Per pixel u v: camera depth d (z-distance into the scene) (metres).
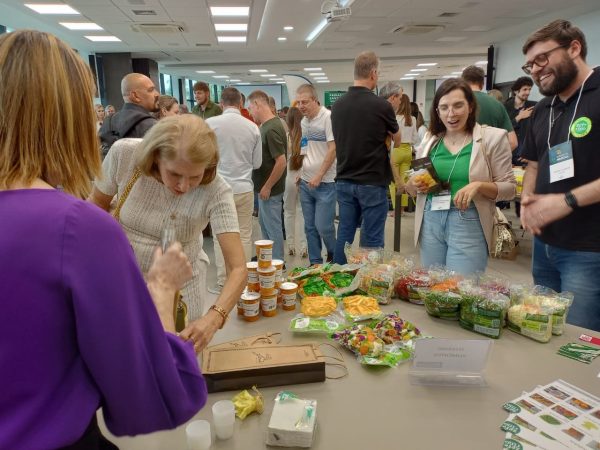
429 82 20.45
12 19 7.17
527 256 4.12
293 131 3.92
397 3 6.64
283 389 1.12
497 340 1.36
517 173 3.80
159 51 10.80
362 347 1.24
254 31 8.71
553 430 0.95
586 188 1.53
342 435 0.95
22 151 0.54
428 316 1.53
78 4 6.38
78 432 0.52
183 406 0.61
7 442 0.49
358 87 2.72
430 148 2.13
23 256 0.49
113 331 0.53
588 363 1.22
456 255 2.01
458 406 1.04
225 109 3.20
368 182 2.78
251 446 0.93
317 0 6.80
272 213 3.63
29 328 0.50
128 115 2.68
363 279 1.70
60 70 0.55
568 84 1.66
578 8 7.23
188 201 1.38
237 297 1.28
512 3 6.80
